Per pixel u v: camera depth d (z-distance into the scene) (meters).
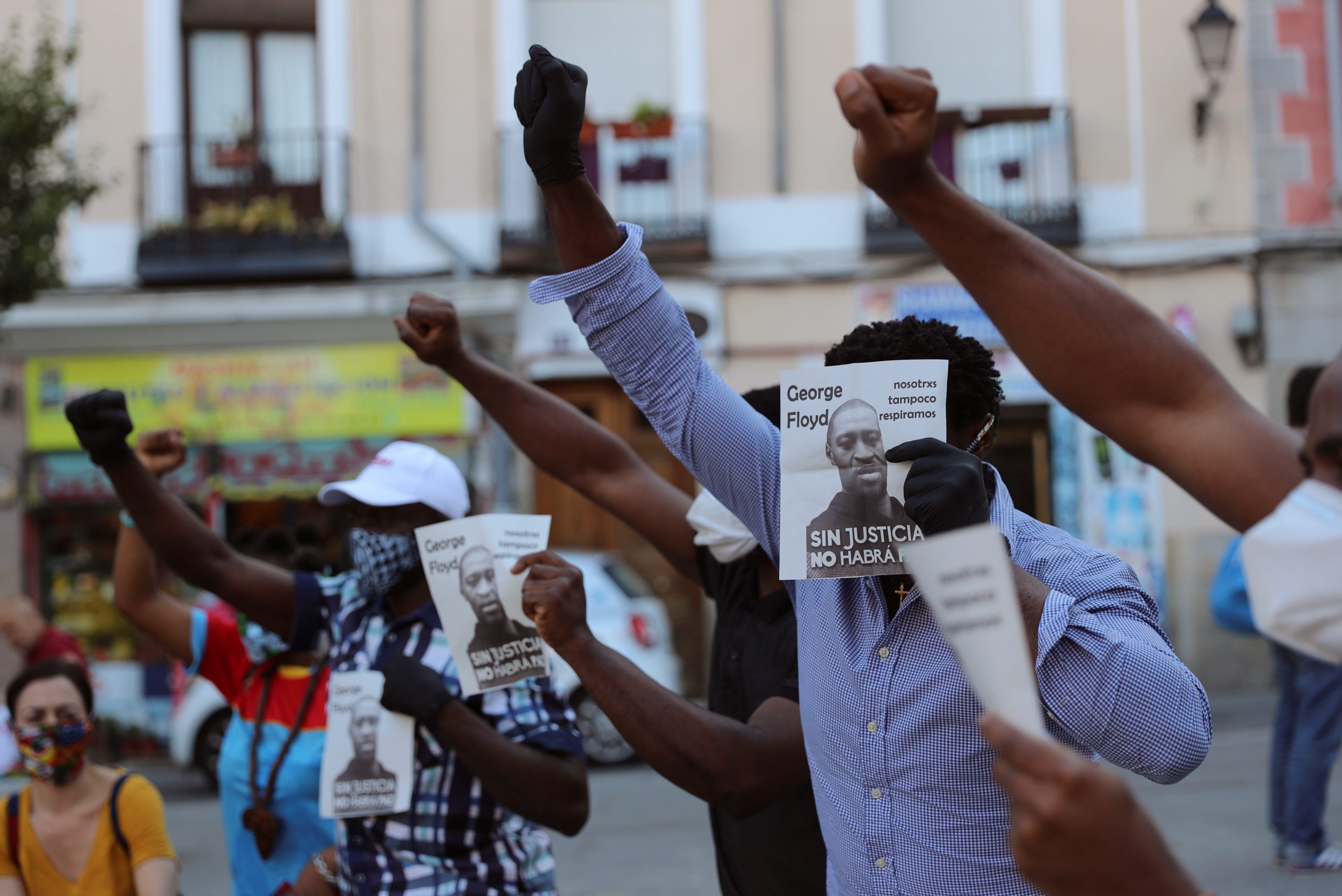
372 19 13.15
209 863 7.27
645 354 2.09
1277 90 13.02
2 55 11.50
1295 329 12.86
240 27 13.22
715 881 6.16
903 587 1.94
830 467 1.89
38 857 3.23
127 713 12.03
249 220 12.88
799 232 13.14
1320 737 5.41
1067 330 1.22
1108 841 0.97
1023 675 0.99
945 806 1.85
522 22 13.16
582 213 1.99
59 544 12.93
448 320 2.72
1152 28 13.05
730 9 13.21
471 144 13.14
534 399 2.78
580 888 6.18
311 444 12.92
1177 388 1.22
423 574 2.89
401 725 2.69
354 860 2.70
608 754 10.07
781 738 2.14
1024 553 1.92
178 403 12.93
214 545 3.04
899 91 1.19
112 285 12.98
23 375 12.92
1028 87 13.20
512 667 2.61
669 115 13.09
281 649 3.15
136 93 13.05
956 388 1.99
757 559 2.58
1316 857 5.45
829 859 2.02
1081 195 13.05
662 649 10.45
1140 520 12.58
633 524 2.75
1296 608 1.04
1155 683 1.72
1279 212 12.98
